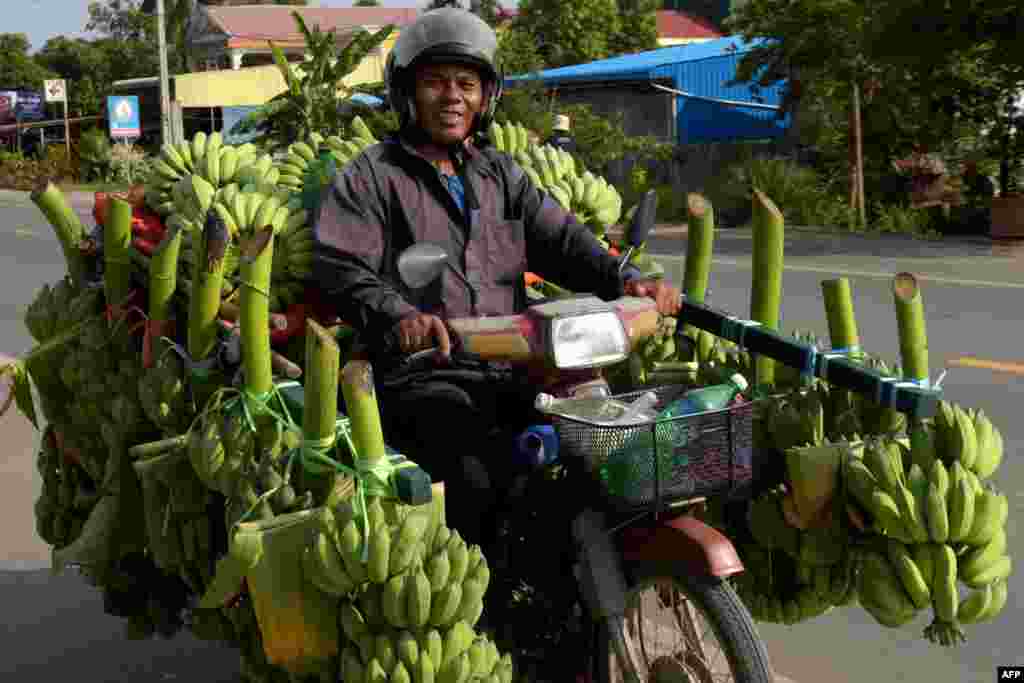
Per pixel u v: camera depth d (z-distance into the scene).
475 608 2.78
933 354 9.57
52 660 4.41
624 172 29.56
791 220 23.42
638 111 31.28
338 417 3.08
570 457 3.13
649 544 3.14
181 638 4.63
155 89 48.94
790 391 3.71
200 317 3.38
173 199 3.90
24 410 4.09
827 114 25.05
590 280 3.72
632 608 3.37
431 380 3.41
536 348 3.19
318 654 2.84
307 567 2.76
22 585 5.09
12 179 46.62
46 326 4.02
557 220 3.77
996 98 21.83
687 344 4.01
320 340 2.88
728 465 3.10
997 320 11.18
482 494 3.38
